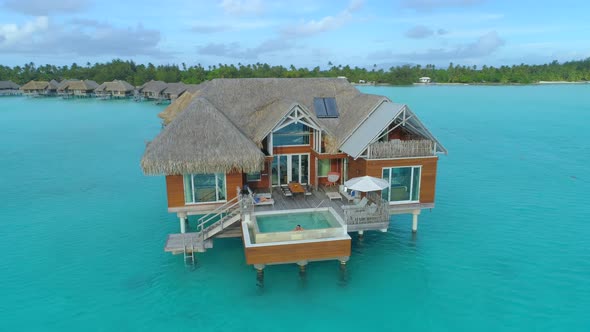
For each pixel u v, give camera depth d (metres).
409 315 19.77
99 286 22.27
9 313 19.97
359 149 24.25
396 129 27.58
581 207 34.38
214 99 29.78
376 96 27.06
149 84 135.50
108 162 51.16
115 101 136.75
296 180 29.12
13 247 27.06
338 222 21.69
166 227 30.28
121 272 23.69
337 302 20.67
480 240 27.89
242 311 19.97
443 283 22.53
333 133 27.22
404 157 24.58
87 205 35.31
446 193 38.22
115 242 27.73
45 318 19.59
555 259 25.30
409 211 26.39
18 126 81.38
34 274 23.58
